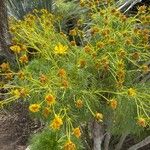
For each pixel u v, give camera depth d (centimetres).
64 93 104
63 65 114
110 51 117
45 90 110
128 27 126
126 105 110
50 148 120
